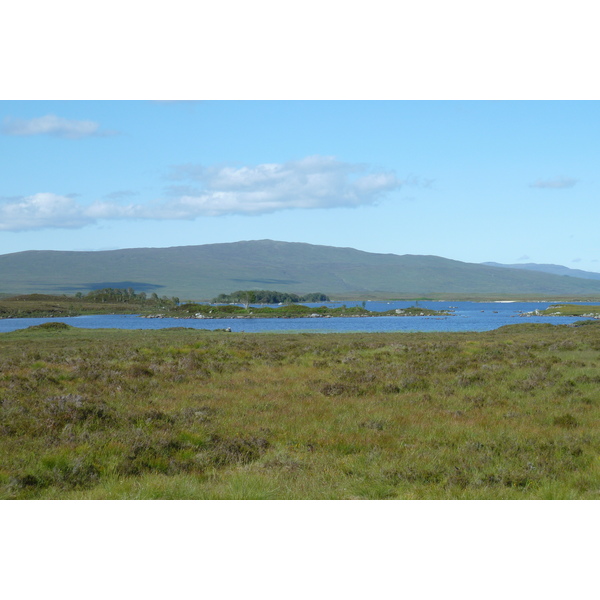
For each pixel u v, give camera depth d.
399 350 39.25
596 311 156.12
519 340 50.59
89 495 10.42
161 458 12.67
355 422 16.77
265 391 22.56
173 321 149.75
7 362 28.78
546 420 16.91
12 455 12.35
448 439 14.64
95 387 21.41
